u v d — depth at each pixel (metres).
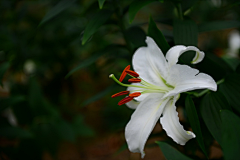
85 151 1.90
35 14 1.65
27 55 1.49
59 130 1.08
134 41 0.89
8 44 1.41
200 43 2.35
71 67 1.84
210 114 0.77
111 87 0.94
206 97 0.78
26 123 1.09
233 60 0.98
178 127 0.74
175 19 0.84
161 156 1.78
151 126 0.76
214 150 1.61
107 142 1.97
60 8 0.86
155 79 0.79
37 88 1.08
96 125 2.10
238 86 0.79
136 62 0.80
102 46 1.71
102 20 0.83
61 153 1.89
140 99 0.81
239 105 0.78
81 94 2.24
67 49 1.64
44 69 1.67
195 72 0.74
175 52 0.77
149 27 0.79
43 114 1.09
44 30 1.52
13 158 1.00
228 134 0.70
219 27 0.87
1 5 1.37
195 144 0.89
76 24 1.64
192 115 0.74
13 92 1.21
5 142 1.60
